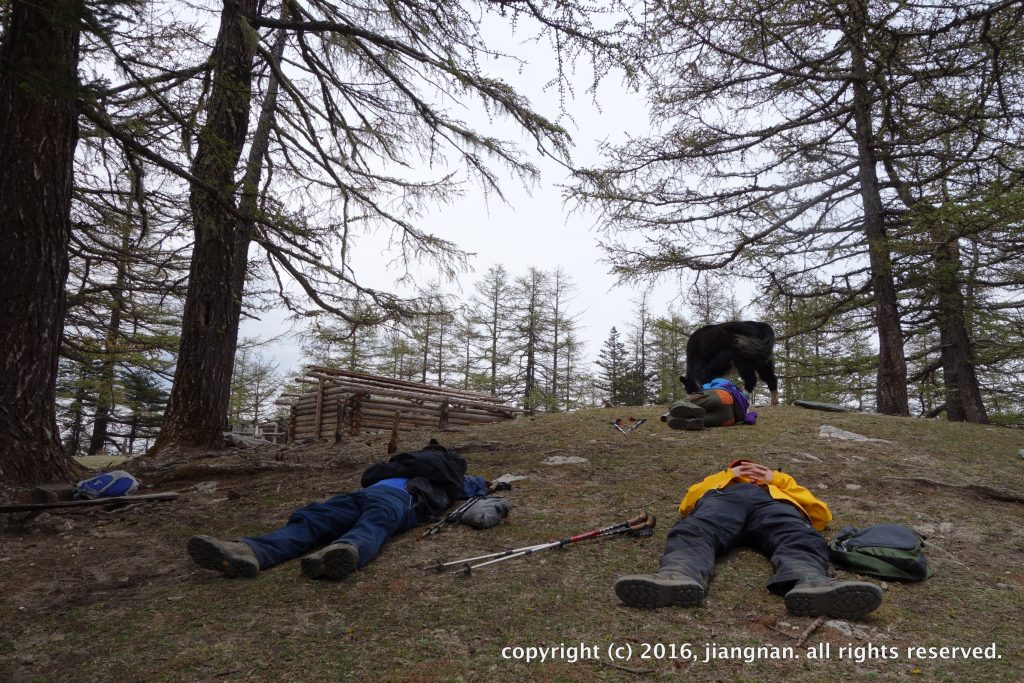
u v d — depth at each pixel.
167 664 2.66
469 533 4.35
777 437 7.23
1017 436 7.80
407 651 2.68
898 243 10.77
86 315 13.92
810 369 17.08
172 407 8.19
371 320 10.41
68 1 4.53
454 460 4.96
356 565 3.57
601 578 3.48
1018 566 3.83
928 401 23.64
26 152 5.74
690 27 9.85
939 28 8.38
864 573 3.50
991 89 9.16
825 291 14.12
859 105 11.87
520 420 9.73
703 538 3.39
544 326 33.12
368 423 9.84
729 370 8.55
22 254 5.71
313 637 2.86
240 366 37.06
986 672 2.45
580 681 2.37
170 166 6.36
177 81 8.04
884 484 5.52
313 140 10.52
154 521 5.14
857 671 2.43
